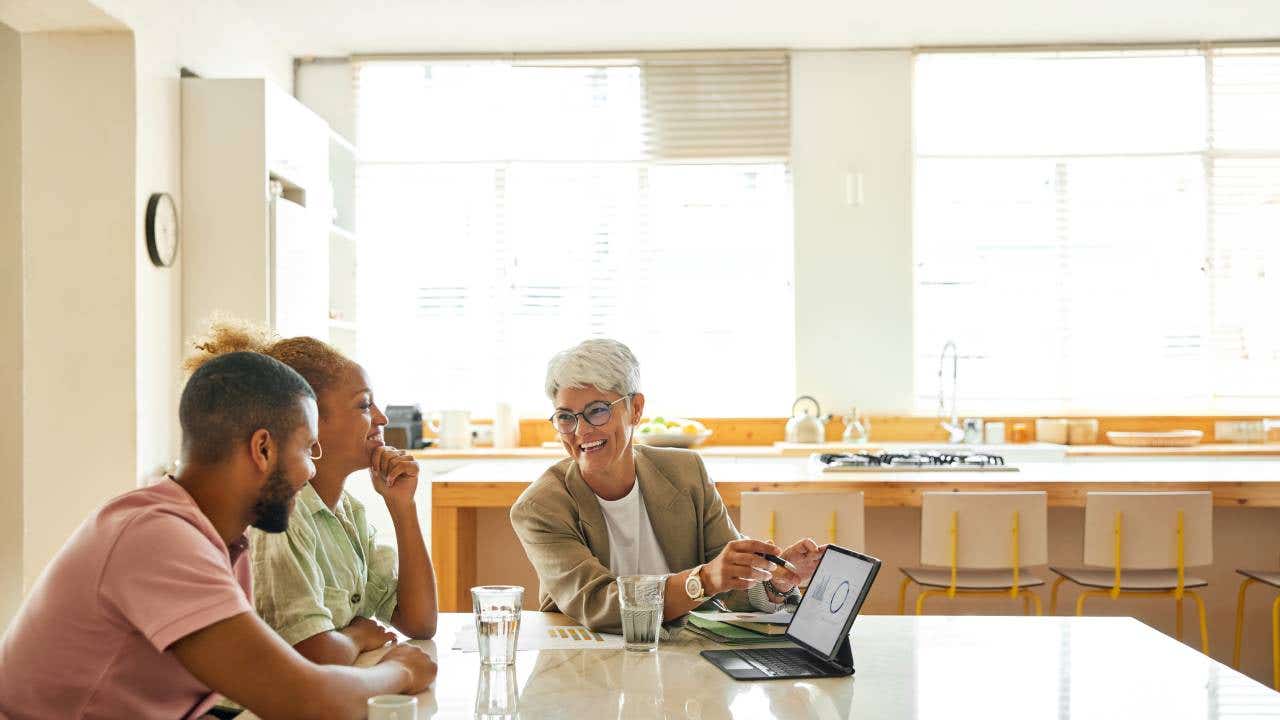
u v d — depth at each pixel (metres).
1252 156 5.75
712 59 5.76
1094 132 5.77
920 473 3.78
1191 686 1.42
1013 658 1.56
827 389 5.75
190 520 1.23
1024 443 5.55
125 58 3.83
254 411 1.27
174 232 4.11
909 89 5.75
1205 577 3.75
